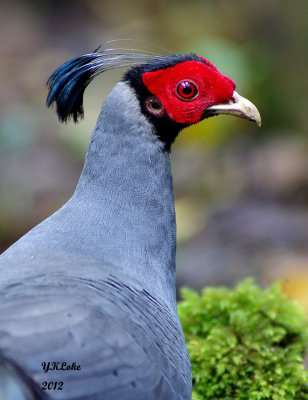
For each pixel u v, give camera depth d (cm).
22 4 3872
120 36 3441
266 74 2809
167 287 895
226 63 2709
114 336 686
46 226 859
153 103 913
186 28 3334
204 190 2450
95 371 648
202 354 1055
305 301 1695
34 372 620
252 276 1878
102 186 881
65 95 943
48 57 3331
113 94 897
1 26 3625
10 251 828
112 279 795
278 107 2820
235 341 1059
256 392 1006
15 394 619
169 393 717
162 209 905
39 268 779
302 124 2808
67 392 629
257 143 2725
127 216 877
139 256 866
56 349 637
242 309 1125
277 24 3012
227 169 2547
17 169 2564
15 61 3328
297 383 1023
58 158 2666
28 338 635
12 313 657
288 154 2559
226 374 1034
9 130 2756
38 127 2848
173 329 812
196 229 2181
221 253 2020
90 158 892
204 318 1138
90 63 941
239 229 2166
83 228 854
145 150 898
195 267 1953
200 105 941
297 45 2870
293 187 2384
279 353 1049
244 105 960
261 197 2373
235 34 3183
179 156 2692
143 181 892
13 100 3012
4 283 745
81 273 778
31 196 2388
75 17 3712
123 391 662
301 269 1867
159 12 3566
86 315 679
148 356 710
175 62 924
